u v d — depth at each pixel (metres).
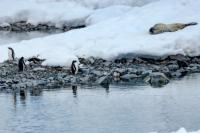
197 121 30.70
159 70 45.25
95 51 50.00
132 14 60.66
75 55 49.53
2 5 92.88
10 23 89.00
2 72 44.31
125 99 35.75
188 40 50.09
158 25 53.47
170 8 60.56
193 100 35.03
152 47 49.19
